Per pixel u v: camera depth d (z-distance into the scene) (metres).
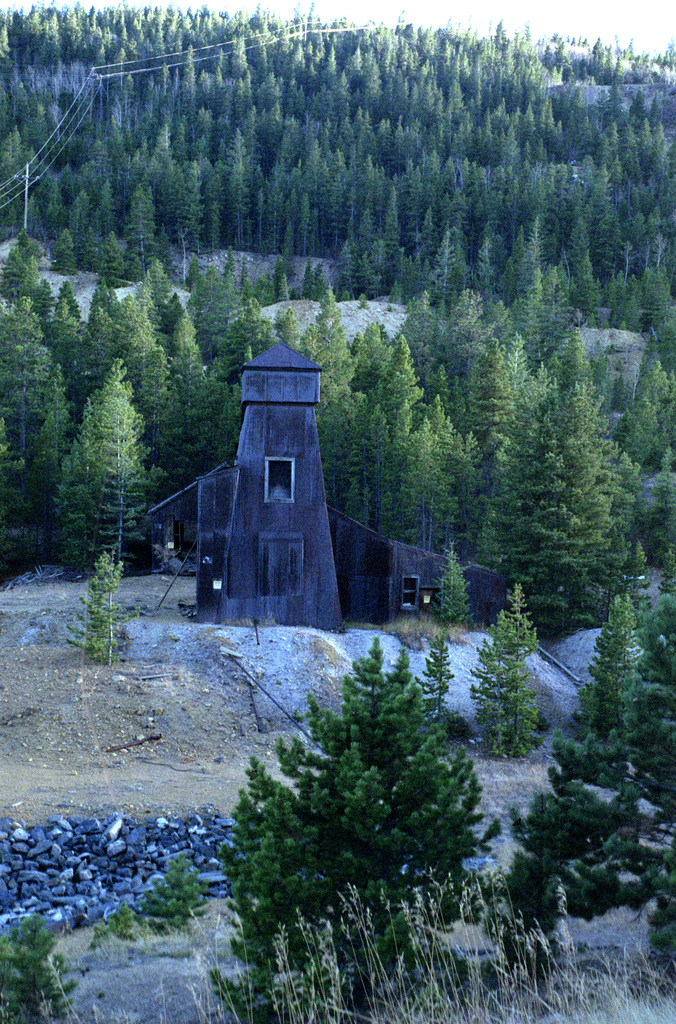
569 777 14.17
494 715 30.17
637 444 81.75
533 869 12.62
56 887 18.30
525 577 45.78
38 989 11.24
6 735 25.77
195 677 30.95
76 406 79.19
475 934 14.06
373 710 12.74
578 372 97.06
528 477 49.41
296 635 34.03
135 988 13.02
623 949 12.60
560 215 187.62
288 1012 10.53
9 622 38.12
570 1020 9.52
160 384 70.88
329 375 80.25
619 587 49.56
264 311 133.12
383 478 65.75
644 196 197.50
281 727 29.03
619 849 12.45
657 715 13.73
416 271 159.12
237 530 36.72
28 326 70.25
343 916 11.34
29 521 60.56
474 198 192.62
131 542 59.88
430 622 39.41
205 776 24.80
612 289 150.00
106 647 31.88
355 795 11.40
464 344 107.88
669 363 118.19
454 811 11.98
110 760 25.25
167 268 168.88
